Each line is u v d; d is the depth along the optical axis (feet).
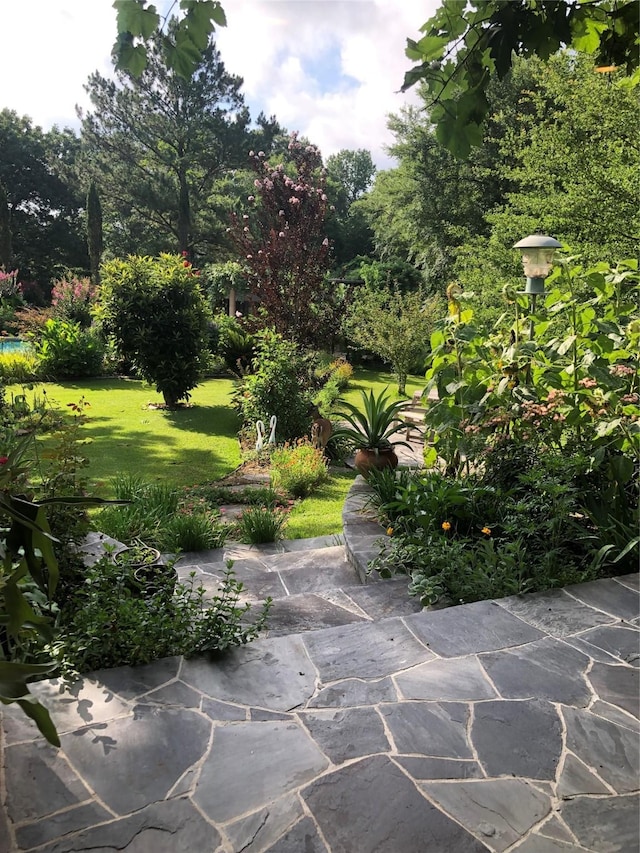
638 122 24.34
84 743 6.29
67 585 9.70
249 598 11.95
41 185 104.99
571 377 12.76
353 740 6.38
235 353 43.52
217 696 7.14
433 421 14.07
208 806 5.51
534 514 11.80
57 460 11.46
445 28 4.71
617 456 11.50
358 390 46.19
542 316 14.35
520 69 52.54
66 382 43.45
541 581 10.10
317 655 8.06
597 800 5.61
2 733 6.44
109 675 7.52
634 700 7.07
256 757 6.13
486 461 13.05
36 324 50.42
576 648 8.16
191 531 15.85
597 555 10.52
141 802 5.55
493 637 8.48
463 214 59.31
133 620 8.02
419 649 8.18
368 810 5.47
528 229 28.17
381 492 15.62
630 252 23.57
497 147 55.77
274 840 5.16
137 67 5.24
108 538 12.44
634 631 8.59
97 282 80.48
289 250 33.22
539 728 6.58
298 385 27.84
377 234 76.69
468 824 5.32
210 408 36.24
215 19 4.93
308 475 22.13
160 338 34.40
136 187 80.64
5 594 3.82
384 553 12.84
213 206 86.33
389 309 50.24
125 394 39.93
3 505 3.66
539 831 5.26
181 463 24.84
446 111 5.06
